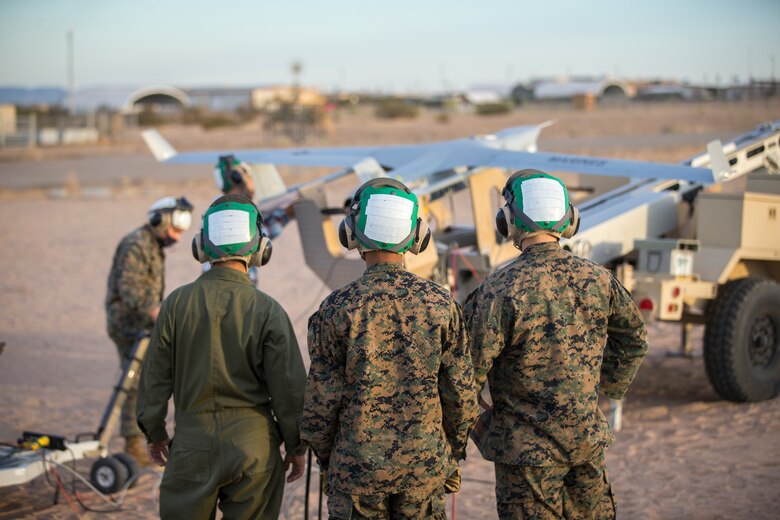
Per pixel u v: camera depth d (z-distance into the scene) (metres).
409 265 6.23
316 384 3.35
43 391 8.55
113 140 56.00
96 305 12.61
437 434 3.34
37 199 26.09
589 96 87.19
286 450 3.76
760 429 6.62
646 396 7.83
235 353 3.64
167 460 3.81
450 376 3.33
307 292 12.80
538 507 3.56
